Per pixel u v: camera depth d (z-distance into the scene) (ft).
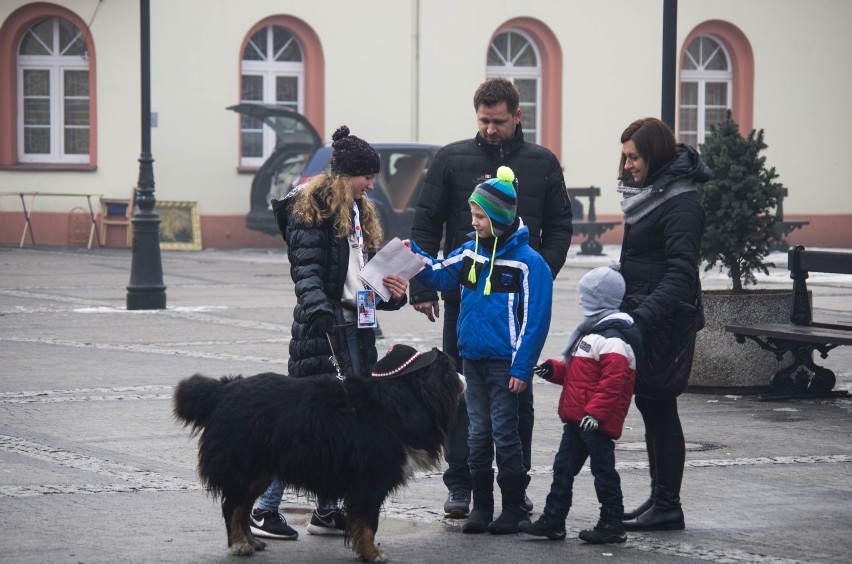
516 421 38.63
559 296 110.32
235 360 72.18
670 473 38.86
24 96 162.81
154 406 57.93
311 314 36.68
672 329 38.27
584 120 185.78
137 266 97.14
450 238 43.19
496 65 183.01
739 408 59.57
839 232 198.18
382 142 162.50
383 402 34.65
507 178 37.99
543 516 37.78
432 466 35.63
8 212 160.45
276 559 35.42
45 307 97.66
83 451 48.52
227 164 166.50
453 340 42.39
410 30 175.01
